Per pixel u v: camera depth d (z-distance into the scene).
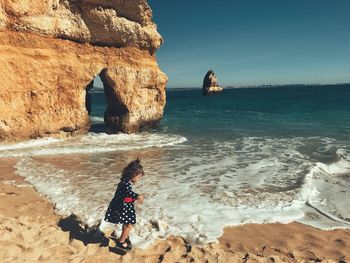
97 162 12.79
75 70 19.00
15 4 16.38
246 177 10.73
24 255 5.04
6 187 9.18
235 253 5.87
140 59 22.14
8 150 14.73
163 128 24.25
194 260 5.47
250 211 7.89
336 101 64.38
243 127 24.62
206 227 6.91
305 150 15.25
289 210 8.02
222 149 15.66
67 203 8.06
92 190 9.17
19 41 16.86
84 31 19.17
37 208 7.71
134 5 20.72
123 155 14.23
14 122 16.67
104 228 6.64
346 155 14.16
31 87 17.23
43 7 17.44
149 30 22.12
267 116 34.75
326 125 25.50
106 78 20.89
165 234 6.52
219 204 8.29
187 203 8.30
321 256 5.91
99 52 20.23
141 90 22.23
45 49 17.77
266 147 16.11
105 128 23.55
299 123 27.19
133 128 21.59
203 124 27.03
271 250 6.09
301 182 10.16
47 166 11.93
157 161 13.10
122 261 5.36
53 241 5.68
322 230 7.03
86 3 18.81
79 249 5.61
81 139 18.50
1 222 6.14
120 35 20.66
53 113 18.27
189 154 14.50
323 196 9.12
